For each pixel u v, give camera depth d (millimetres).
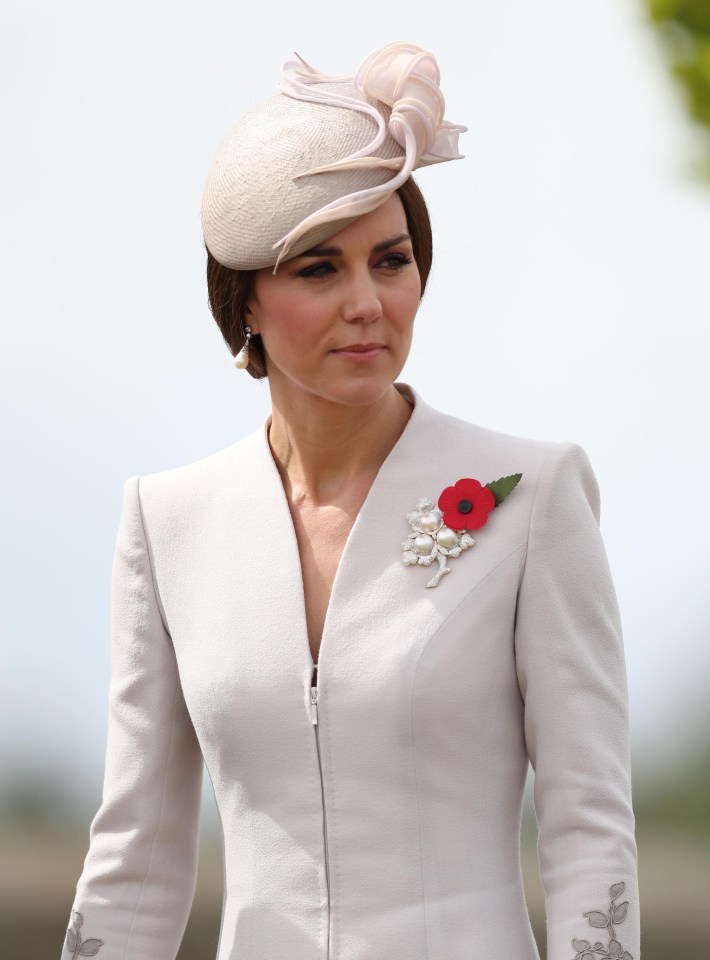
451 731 9938
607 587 10266
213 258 10727
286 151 10203
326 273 10102
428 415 10875
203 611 10773
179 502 11195
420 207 10508
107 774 11227
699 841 49875
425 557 10250
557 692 9992
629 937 9695
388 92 10312
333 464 10820
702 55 21953
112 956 10945
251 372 11070
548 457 10406
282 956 10078
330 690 10086
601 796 9906
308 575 10656
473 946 9750
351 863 9977
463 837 9930
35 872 39781
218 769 10578
